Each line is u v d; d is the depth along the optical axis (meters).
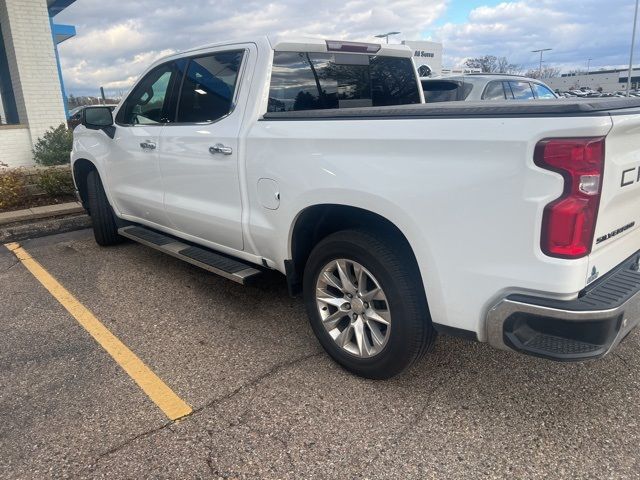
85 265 5.17
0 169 8.04
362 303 2.90
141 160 4.39
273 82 3.38
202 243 4.12
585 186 2.02
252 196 3.33
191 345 3.50
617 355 3.27
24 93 9.42
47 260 5.36
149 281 4.69
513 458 2.40
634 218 2.50
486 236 2.26
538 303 2.17
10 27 9.09
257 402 2.85
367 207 2.64
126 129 4.56
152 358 3.34
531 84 9.20
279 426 2.65
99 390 2.99
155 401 2.88
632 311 2.26
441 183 2.34
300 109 3.58
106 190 5.14
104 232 5.57
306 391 2.94
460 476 2.30
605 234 2.25
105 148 4.94
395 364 2.79
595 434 2.55
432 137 2.34
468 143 2.23
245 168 3.32
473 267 2.33
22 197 7.31
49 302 4.27
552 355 2.20
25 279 4.82
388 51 4.08
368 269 2.77
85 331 3.73
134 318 3.93
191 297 4.31
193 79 3.84
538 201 2.08
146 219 4.74
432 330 2.71
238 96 3.43
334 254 2.93
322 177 2.81
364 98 4.04
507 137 2.12
